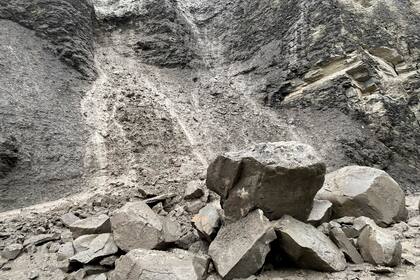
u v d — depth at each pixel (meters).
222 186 5.44
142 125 11.78
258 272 4.55
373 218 6.03
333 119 12.74
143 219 5.30
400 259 4.74
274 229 4.77
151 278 4.14
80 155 9.87
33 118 10.05
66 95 11.73
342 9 15.30
